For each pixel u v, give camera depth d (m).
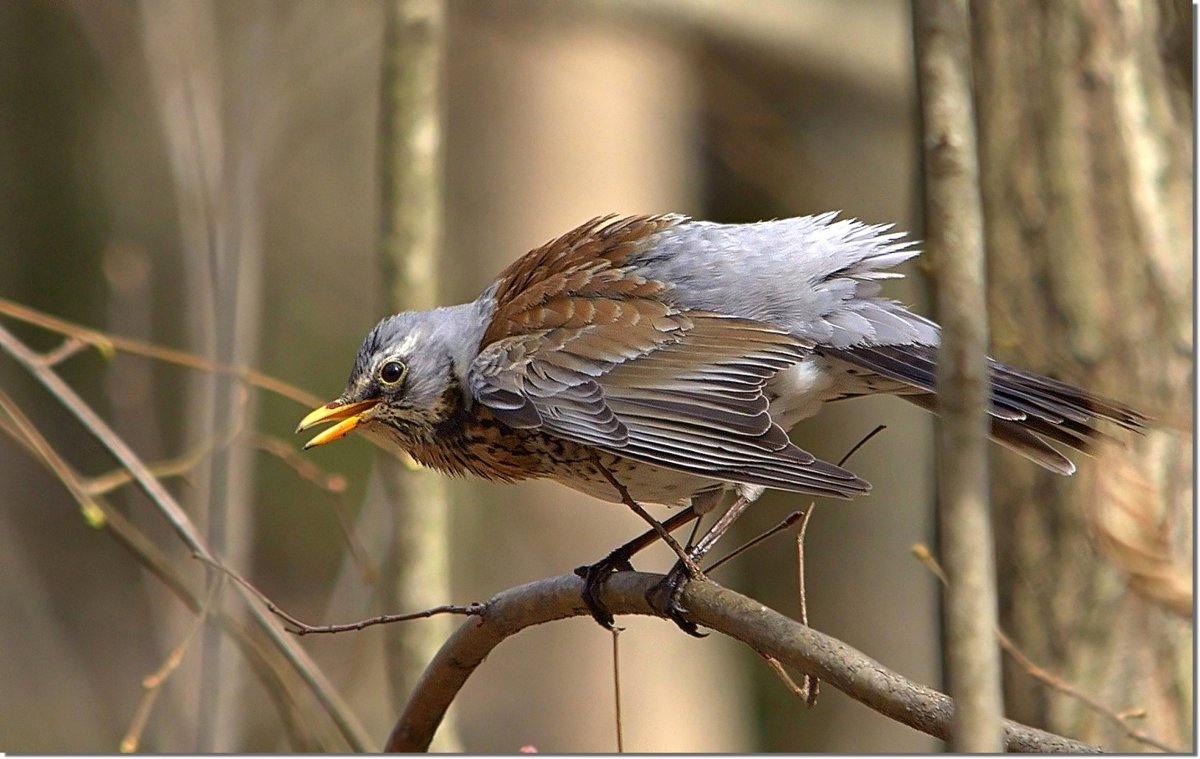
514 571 15.66
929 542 10.75
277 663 11.06
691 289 8.87
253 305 11.81
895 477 19.97
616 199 16.31
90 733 18.33
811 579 19.84
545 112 16.22
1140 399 9.91
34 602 18.80
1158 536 7.85
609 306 8.85
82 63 21.98
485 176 16.08
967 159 4.97
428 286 11.23
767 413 8.19
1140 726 9.79
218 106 13.12
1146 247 10.02
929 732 6.12
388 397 9.51
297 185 20.11
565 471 9.12
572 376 8.72
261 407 19.69
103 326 21.09
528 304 9.14
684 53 18.17
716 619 7.25
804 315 8.70
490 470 9.51
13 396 19.56
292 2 16.36
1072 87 10.15
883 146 20.28
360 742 9.63
